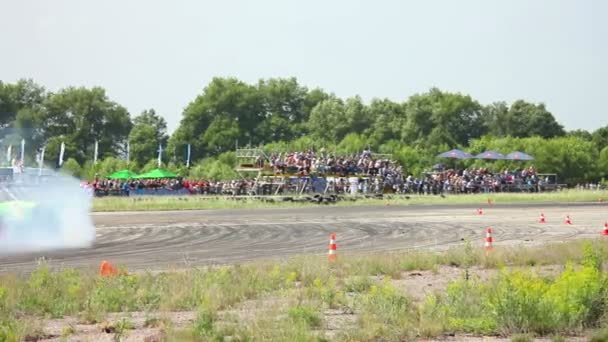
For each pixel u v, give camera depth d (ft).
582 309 43.70
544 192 274.98
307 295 54.90
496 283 52.75
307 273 65.36
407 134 454.40
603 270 64.85
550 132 528.22
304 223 137.18
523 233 119.75
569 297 44.70
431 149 412.16
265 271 67.56
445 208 188.96
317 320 44.86
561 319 43.06
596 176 397.80
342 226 130.72
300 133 485.56
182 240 103.96
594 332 42.06
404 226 131.75
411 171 376.07
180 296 53.47
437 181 263.49
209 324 41.52
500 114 533.14
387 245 100.48
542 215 145.79
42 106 448.24
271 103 506.07
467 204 210.38
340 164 247.09
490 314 44.50
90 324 46.70
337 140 465.88
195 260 81.46
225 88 487.61
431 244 101.96
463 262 77.41
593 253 68.74
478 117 495.00
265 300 54.13
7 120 441.27
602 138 507.30
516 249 86.48
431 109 475.72
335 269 71.36
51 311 50.39
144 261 80.23
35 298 52.49
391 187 251.39
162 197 217.56
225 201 201.16
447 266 77.25
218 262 79.71
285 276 64.80
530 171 290.56
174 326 44.32
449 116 474.90
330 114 470.80
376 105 474.49
